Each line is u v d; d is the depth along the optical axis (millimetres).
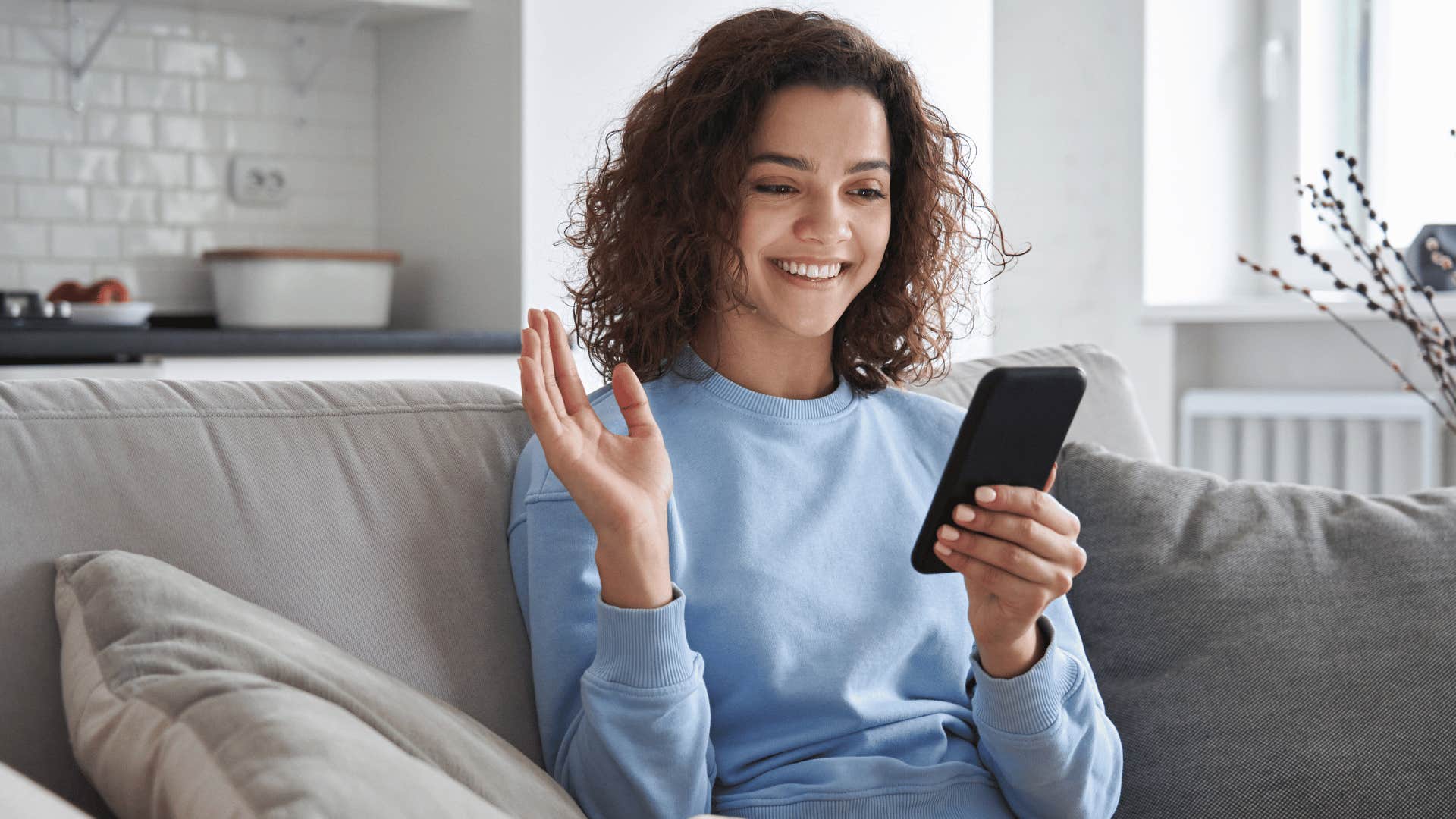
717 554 1068
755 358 1166
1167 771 1226
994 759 1058
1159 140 3277
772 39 1111
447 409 1166
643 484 938
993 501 912
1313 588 1265
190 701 766
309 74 3098
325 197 3135
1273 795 1192
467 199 2914
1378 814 1177
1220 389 3395
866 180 1122
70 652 863
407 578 1055
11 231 2785
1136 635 1284
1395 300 1365
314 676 837
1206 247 3369
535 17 2770
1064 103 3414
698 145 1117
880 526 1144
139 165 2918
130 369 2320
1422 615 1236
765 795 1027
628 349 1185
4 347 2199
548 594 1039
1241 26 3371
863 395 1236
